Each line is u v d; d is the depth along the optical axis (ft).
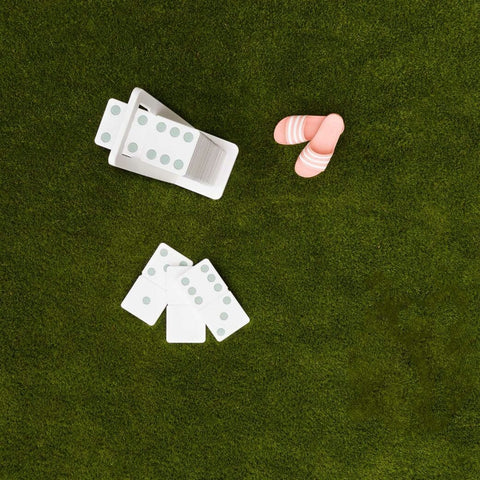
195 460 9.42
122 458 9.44
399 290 9.18
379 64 8.91
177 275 9.18
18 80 9.03
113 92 9.01
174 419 9.39
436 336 9.20
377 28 8.87
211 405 9.37
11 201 9.18
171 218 9.16
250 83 8.95
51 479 9.46
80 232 9.21
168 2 8.89
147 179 9.11
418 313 9.18
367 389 9.28
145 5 8.91
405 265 9.16
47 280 9.28
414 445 9.31
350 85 8.94
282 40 8.90
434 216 9.09
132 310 9.23
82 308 9.30
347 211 9.11
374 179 9.05
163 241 9.18
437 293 9.17
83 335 9.33
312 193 9.09
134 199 9.14
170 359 9.34
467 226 9.09
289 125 8.70
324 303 9.22
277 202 9.11
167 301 9.19
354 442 9.34
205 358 9.33
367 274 9.18
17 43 8.99
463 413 9.25
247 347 9.30
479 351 9.18
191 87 8.98
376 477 9.37
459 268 9.13
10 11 8.95
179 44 8.94
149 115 7.97
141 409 9.39
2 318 9.33
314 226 9.14
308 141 8.87
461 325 9.18
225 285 9.13
